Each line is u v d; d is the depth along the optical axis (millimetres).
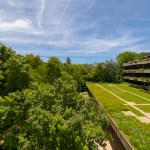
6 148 16344
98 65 92500
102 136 14383
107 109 27766
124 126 19312
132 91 55719
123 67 98125
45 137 13000
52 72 40375
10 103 15008
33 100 15148
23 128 13680
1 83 20344
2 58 22344
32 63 42438
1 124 14492
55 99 16391
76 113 15320
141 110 30641
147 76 65188
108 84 79500
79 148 12688
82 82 61438
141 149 14656
